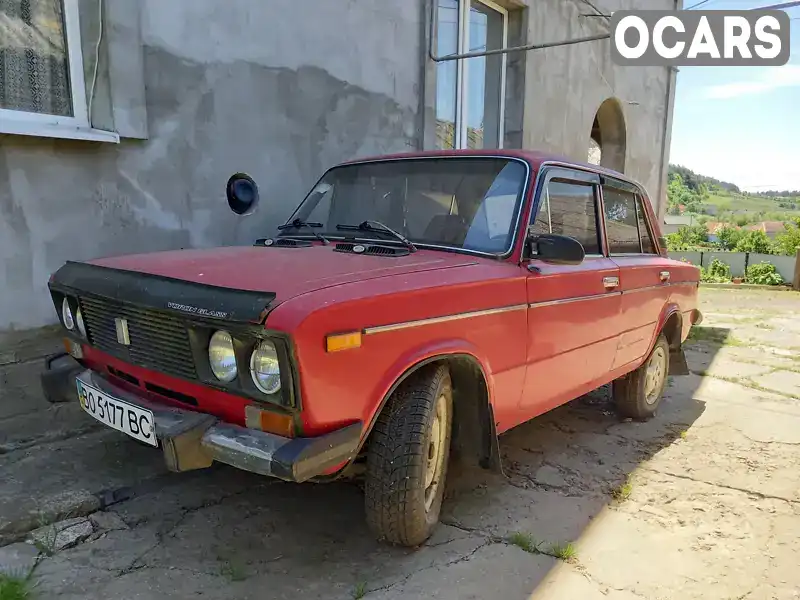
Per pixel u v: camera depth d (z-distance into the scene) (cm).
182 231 432
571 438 410
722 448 398
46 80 363
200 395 228
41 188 360
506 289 279
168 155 418
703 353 701
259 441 205
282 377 196
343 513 287
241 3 449
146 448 350
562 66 912
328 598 223
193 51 423
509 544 266
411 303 231
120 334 249
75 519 274
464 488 323
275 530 270
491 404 276
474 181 324
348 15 536
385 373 222
